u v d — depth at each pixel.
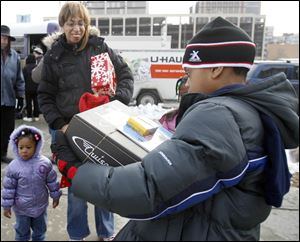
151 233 1.08
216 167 0.94
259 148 1.02
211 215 1.02
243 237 1.04
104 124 1.21
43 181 2.44
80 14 2.24
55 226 3.04
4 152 4.66
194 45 1.07
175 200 0.95
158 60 10.80
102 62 2.11
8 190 2.38
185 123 0.99
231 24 1.05
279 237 3.09
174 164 0.94
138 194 0.95
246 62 1.05
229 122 0.96
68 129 1.22
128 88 2.42
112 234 2.67
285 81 1.11
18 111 7.96
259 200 1.05
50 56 2.32
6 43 4.49
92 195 1.01
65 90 2.34
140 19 54.81
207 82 1.09
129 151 1.13
